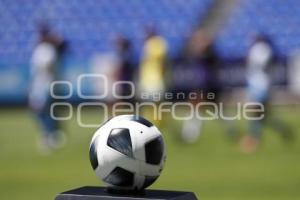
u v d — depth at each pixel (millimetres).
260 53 31172
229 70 42219
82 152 29281
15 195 19953
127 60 35656
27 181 22688
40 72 32438
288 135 30109
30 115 43844
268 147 29391
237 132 32281
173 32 50188
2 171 25156
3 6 53594
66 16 52500
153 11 51781
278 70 41781
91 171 24484
